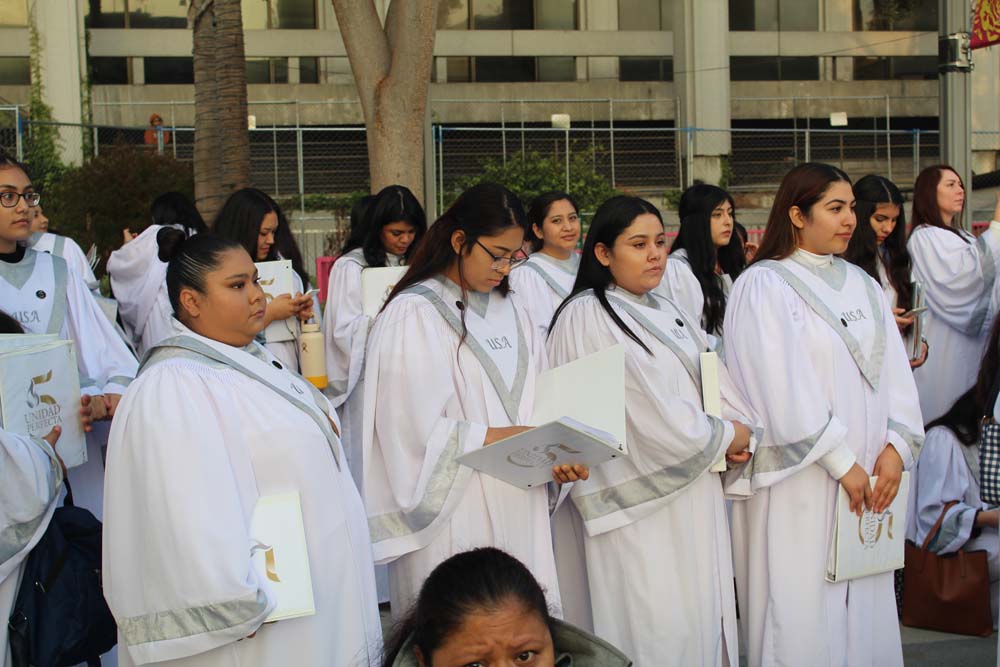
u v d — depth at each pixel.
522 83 25.27
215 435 3.07
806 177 4.32
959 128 8.54
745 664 5.23
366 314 5.58
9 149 17.66
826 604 4.23
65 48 22.89
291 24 24.56
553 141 22.67
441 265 3.95
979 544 5.44
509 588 2.24
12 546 3.50
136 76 24.36
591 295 4.30
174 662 3.12
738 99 24.77
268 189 22.95
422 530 3.73
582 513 4.20
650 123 25.38
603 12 25.52
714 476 4.25
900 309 5.81
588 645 2.43
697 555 4.17
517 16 25.42
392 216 5.95
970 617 5.28
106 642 3.80
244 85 10.53
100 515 4.67
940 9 8.57
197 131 10.76
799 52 25.91
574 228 6.38
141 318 6.24
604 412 3.71
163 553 2.95
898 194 6.00
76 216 14.41
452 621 2.21
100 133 22.59
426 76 8.60
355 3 8.55
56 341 3.91
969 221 8.57
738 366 4.35
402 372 3.81
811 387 4.16
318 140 23.47
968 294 6.37
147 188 14.52
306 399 3.43
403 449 3.80
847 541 4.16
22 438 3.58
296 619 3.19
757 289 4.32
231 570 2.93
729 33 25.66
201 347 3.25
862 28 26.17
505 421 3.87
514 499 3.85
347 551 3.38
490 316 4.01
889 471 4.21
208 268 3.26
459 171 22.20
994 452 4.09
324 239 18.27
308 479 3.27
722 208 5.96
